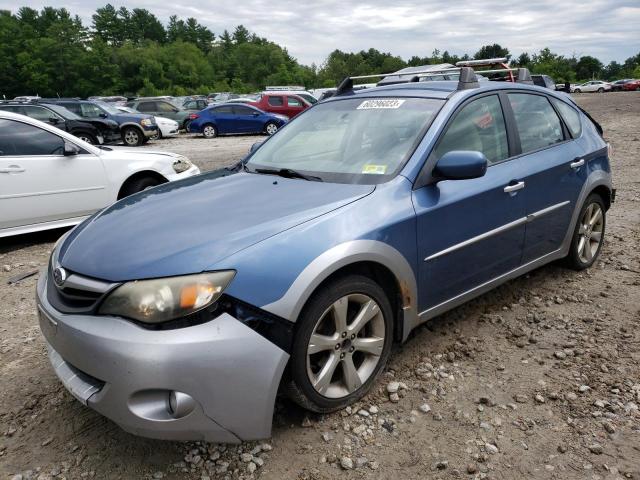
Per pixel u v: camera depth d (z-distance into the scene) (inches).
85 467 94.3
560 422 102.2
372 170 117.8
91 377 90.2
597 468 90.2
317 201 106.4
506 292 161.8
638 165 370.9
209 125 846.5
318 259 94.0
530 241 145.5
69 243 108.1
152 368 81.4
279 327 90.0
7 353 136.3
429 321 144.3
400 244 108.3
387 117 132.0
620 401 107.6
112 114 727.1
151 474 92.0
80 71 3954.2
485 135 134.9
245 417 87.7
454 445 96.7
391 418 104.6
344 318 101.3
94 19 6053.2
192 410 84.4
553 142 156.3
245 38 6510.8
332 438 99.2
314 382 98.3
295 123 153.4
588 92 2481.5
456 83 146.6
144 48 4894.2
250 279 88.1
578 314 146.6
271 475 90.9
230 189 119.4
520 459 92.9
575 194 159.2
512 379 116.9
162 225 101.8
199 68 4785.9
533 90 156.5
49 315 94.3
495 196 129.9
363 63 5251.0
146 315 83.8
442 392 112.2
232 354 85.0
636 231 220.5
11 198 225.8
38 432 104.3
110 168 250.8
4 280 194.4
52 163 235.0
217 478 90.7
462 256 124.2
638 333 134.9
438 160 117.0
